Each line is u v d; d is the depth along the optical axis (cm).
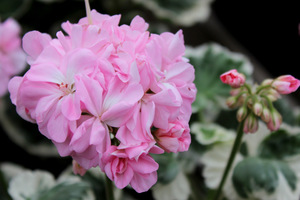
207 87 65
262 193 56
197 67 65
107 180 47
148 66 41
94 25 42
